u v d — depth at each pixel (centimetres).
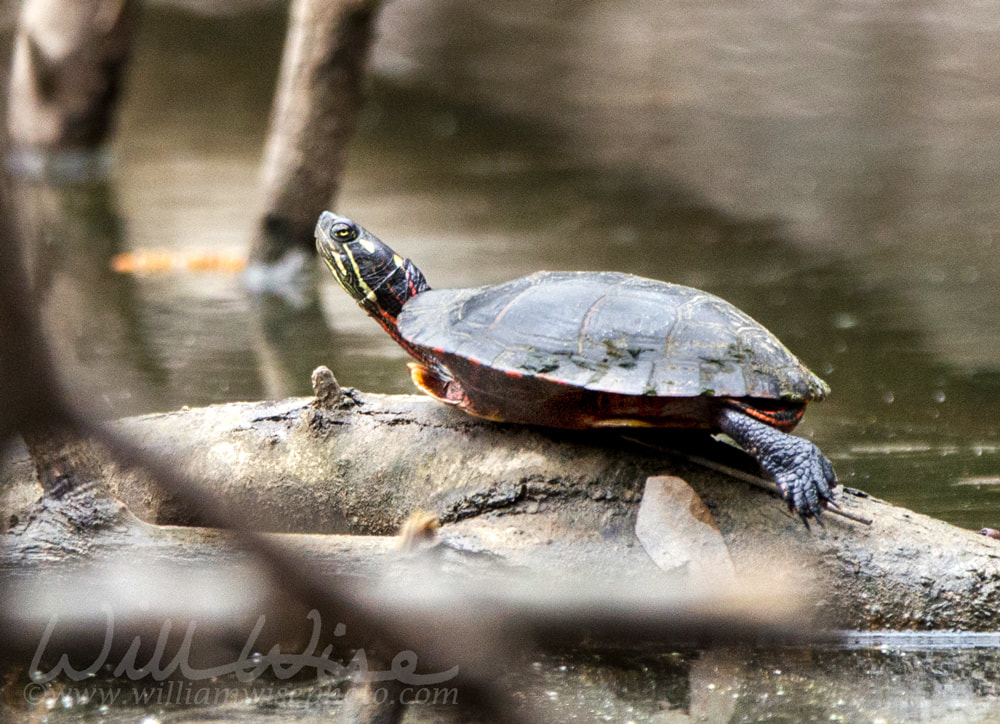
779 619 605
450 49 3088
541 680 562
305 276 1584
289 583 318
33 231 335
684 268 1577
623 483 641
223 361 1155
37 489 627
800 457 584
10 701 548
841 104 2270
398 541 609
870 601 607
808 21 2355
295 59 1557
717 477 640
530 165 2350
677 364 593
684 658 590
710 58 2552
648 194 2098
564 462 651
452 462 674
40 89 2409
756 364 597
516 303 634
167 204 2073
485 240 1755
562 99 2788
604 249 1697
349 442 698
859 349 1171
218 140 2659
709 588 605
